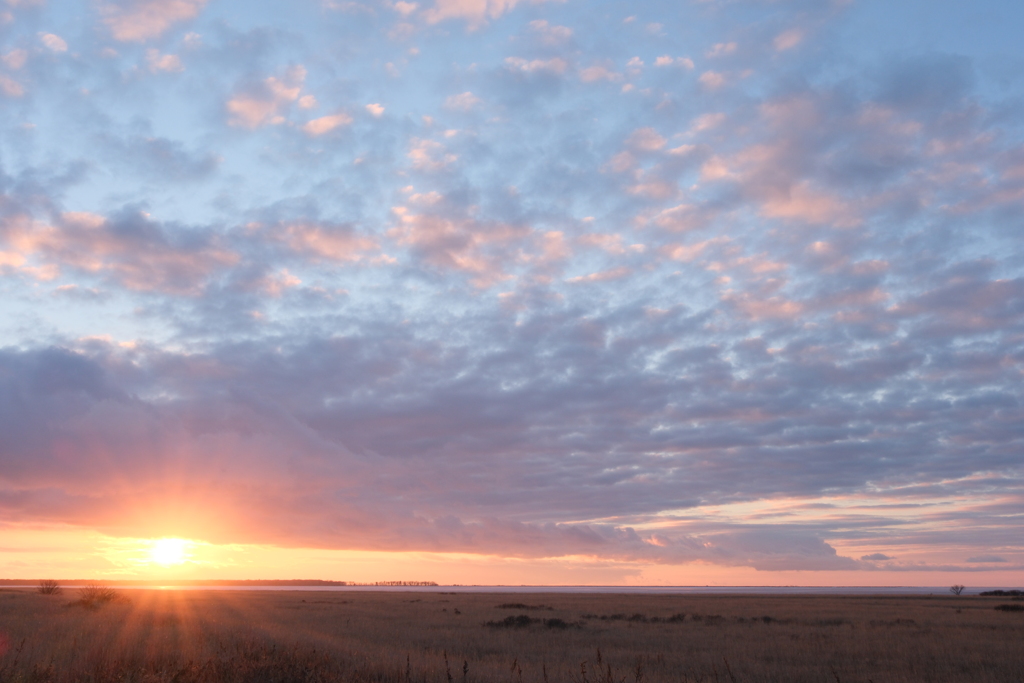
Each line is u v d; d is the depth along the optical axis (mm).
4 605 37250
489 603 70438
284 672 12672
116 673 12234
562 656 21938
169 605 44625
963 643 26328
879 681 16688
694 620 43562
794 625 38312
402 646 23219
